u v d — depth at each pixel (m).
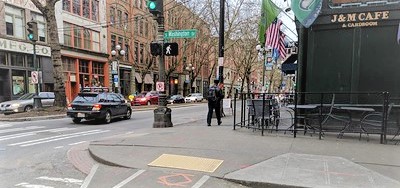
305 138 8.05
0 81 24.67
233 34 35.69
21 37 26.25
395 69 8.27
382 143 7.36
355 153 6.40
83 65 33.31
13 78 25.50
